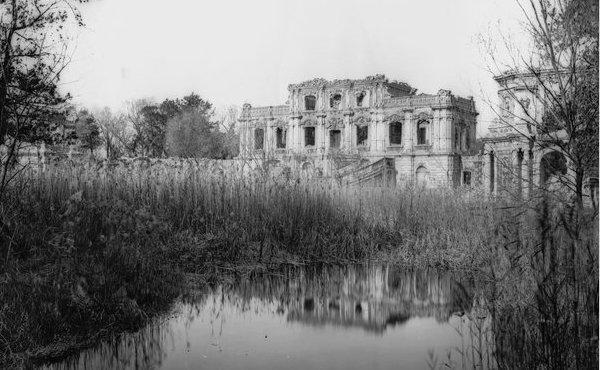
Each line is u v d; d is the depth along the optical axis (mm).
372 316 9312
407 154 53250
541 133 8312
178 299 10125
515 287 6781
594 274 5242
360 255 15141
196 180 15055
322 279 12352
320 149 57875
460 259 13602
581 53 7625
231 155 64625
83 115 40938
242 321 8961
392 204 17781
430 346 7695
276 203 15281
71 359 7020
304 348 7652
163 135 67688
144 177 14828
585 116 7379
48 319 7457
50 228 10461
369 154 55375
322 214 15922
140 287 9539
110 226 11109
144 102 69312
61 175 13523
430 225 16250
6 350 6734
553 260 5410
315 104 59625
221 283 11469
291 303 10156
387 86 55125
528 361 5656
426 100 52625
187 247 12867
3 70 8523
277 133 62969
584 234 5285
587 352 5168
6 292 7645
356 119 56438
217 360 7133
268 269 12953
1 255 8906
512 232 7363
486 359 6930
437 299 10484
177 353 7344
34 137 9898
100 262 9430
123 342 7727
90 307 8133
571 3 7441
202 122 67938
